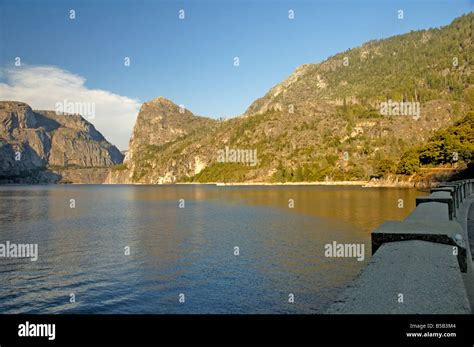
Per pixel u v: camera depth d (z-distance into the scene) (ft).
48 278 80.48
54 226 174.60
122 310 59.41
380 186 476.54
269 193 454.81
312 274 77.25
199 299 63.41
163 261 94.17
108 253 107.24
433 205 34.45
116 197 469.57
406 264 15.88
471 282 19.98
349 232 133.18
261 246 110.22
